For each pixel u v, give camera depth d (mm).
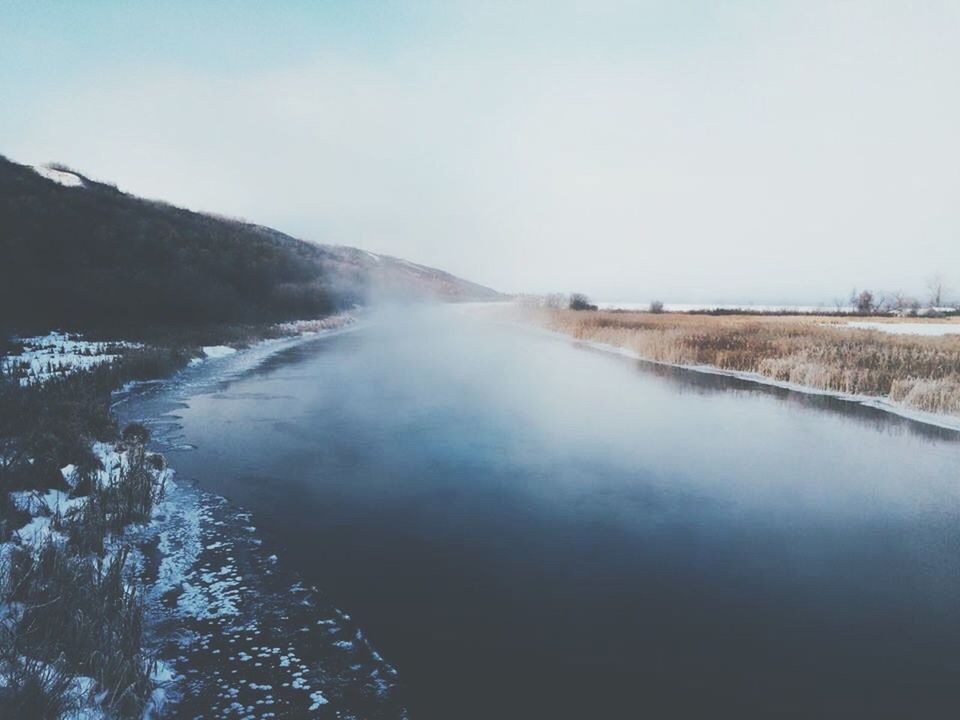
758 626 5469
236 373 20266
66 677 3816
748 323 41781
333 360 24109
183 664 4625
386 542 7133
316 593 5848
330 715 4113
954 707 4383
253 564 6430
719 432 12797
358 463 10320
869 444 11898
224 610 5465
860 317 61969
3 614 4613
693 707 4348
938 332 35312
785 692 4539
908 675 4773
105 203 41812
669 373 21094
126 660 4238
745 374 20594
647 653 5020
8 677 3600
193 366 21453
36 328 24078
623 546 7164
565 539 7336
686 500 8781
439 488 9125
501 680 4598
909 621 5586
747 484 9508
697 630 5383
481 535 7410
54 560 5379
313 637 5082
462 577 6293
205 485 9031
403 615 5504
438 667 4742
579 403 15797
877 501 8797
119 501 7418
